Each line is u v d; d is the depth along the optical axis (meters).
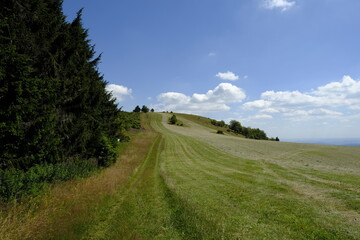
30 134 7.45
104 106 16.91
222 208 6.36
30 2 8.65
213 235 4.57
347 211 5.93
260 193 8.06
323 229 4.81
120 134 25.72
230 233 4.66
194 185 9.55
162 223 5.38
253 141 46.19
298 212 5.92
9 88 6.42
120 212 6.11
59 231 4.65
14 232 4.36
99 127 13.52
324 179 10.72
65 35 10.59
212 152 24.95
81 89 11.90
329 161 20.80
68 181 8.53
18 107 6.57
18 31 7.83
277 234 4.62
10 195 5.71
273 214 5.81
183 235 4.72
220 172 13.09
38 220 4.93
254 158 20.66
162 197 7.80
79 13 12.97
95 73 16.22
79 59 12.68
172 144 31.06
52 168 8.20
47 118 8.01
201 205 6.65
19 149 7.33
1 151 6.76
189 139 40.09
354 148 38.16
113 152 14.26
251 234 4.62
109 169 12.39
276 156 23.20
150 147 25.91
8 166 6.94
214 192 8.31
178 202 6.97
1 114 6.36
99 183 8.70
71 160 10.90
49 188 7.00
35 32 9.20
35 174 7.07
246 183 9.92
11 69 6.38
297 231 4.75
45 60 9.49
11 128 6.55
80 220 5.28
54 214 5.45
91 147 12.77
